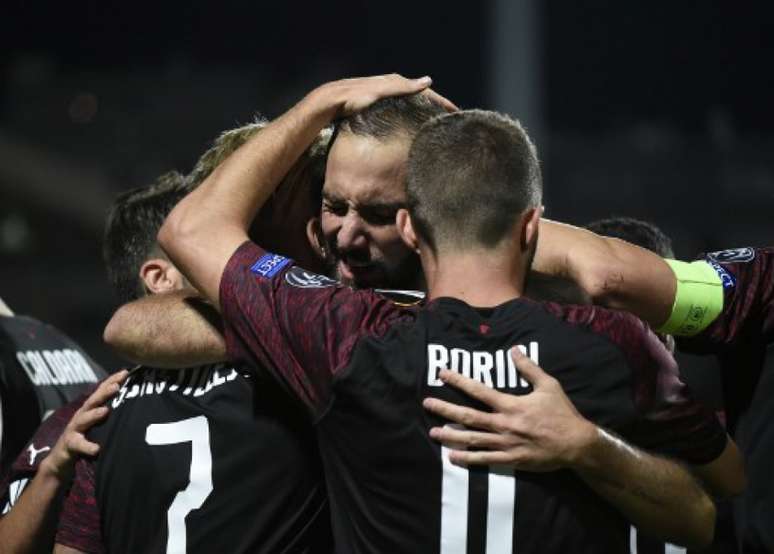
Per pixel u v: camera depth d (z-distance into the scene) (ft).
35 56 179.42
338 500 28.12
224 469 29.84
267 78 172.76
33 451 33.63
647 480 26.96
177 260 29.60
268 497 29.86
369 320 27.76
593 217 155.53
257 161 30.42
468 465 26.48
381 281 31.63
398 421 26.81
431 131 28.27
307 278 28.73
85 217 134.10
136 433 30.68
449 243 27.68
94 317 131.34
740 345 32.60
